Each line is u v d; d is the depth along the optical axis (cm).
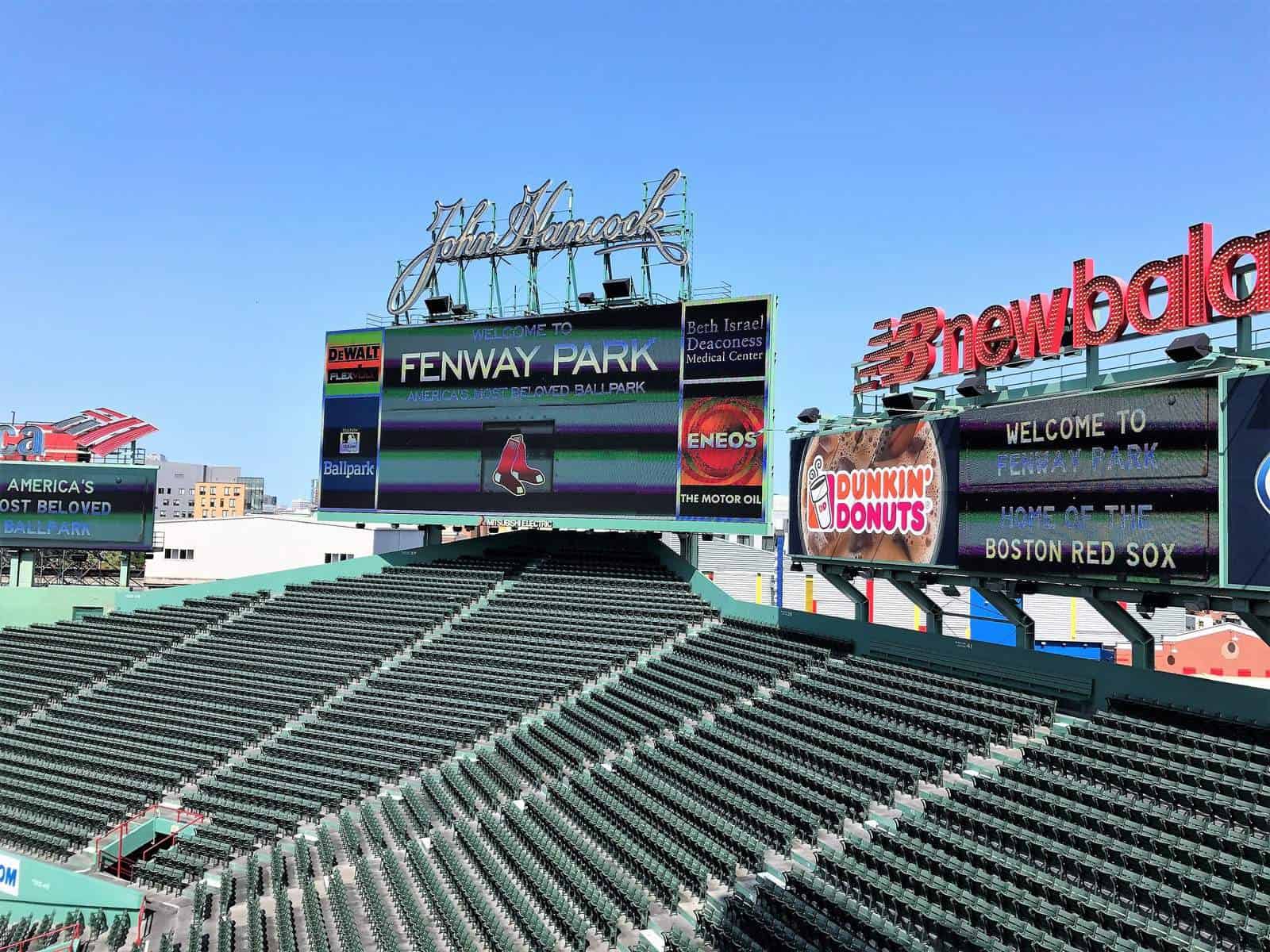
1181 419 2452
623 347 4891
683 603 4759
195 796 3788
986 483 3002
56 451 6384
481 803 3394
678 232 4850
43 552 7312
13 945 3181
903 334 3416
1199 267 2420
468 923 2650
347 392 5544
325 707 4334
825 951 2047
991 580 3027
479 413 5212
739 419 4569
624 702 3881
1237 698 2455
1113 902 1970
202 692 4603
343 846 3328
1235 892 1812
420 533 9162
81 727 4444
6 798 3900
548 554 5559
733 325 4619
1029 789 2439
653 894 2527
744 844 2573
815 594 6306
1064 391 2845
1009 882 2102
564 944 2419
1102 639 5603
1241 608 2355
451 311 5412
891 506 3381
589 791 3209
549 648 4494
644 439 4809
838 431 3675
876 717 3139
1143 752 2464
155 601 5791
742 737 3306
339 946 2648
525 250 5256
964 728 2809
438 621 4934
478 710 4094
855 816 2605
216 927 2895
